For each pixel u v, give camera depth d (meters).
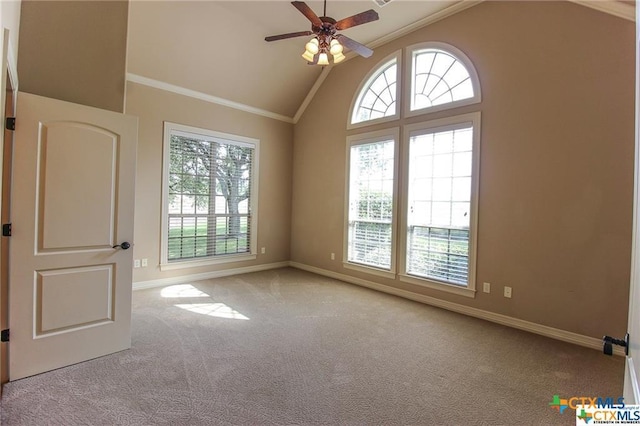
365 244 4.73
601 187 2.73
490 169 3.39
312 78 5.43
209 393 1.98
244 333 2.92
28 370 2.08
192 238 4.81
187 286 4.49
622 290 2.64
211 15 3.92
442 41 3.84
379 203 4.55
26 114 2.05
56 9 2.33
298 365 2.36
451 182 3.73
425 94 4.05
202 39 4.16
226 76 4.74
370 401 1.94
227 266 5.22
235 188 5.29
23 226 2.05
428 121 3.94
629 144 2.61
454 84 3.76
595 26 2.76
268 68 4.93
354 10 3.82
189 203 4.75
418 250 4.05
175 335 2.84
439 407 1.90
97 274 2.37
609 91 2.69
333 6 3.75
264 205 5.66
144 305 3.65
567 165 2.90
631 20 2.59
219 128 5.00
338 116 5.16
